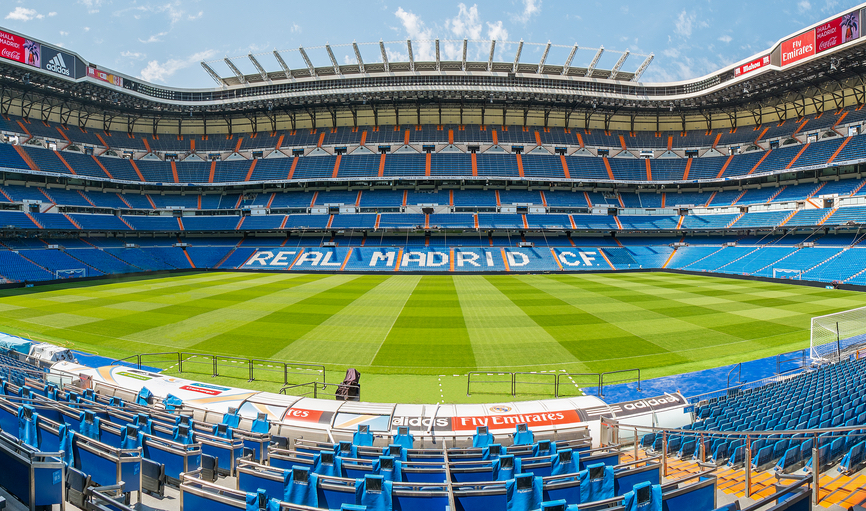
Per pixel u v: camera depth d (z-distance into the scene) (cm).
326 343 2286
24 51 5122
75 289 4125
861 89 5709
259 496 509
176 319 2806
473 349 2195
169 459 761
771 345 2214
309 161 7325
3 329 2522
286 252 6241
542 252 6153
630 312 3041
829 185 5566
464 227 6494
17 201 5456
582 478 633
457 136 7494
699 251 5931
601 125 7706
